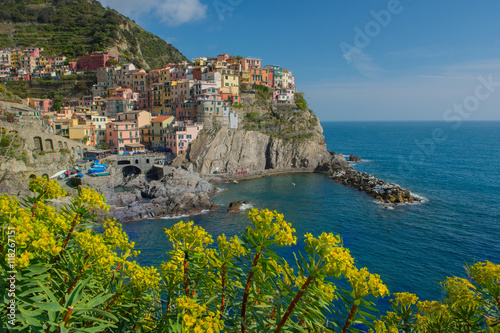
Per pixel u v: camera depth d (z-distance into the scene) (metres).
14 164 74.31
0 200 7.54
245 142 120.88
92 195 9.11
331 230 63.22
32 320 6.62
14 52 167.00
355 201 84.56
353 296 7.48
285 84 165.00
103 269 8.86
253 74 151.12
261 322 7.57
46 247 7.30
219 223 67.50
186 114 127.69
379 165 143.50
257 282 7.85
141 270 9.70
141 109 143.25
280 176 120.31
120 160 100.38
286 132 131.00
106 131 112.88
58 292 8.36
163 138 119.81
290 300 7.81
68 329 6.97
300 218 70.56
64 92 149.00
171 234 8.95
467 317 9.84
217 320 6.81
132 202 79.88
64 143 93.19
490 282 9.86
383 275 45.69
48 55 172.00
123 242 9.66
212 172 113.88
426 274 46.06
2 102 94.62
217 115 119.44
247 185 104.56
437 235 60.75
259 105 136.50
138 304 9.88
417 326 10.63
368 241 57.84
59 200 54.03
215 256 8.89
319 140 138.50
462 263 49.47
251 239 7.76
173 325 7.32
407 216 72.00
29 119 93.06
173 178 91.88
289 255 47.47
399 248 54.81
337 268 6.72
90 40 185.12
